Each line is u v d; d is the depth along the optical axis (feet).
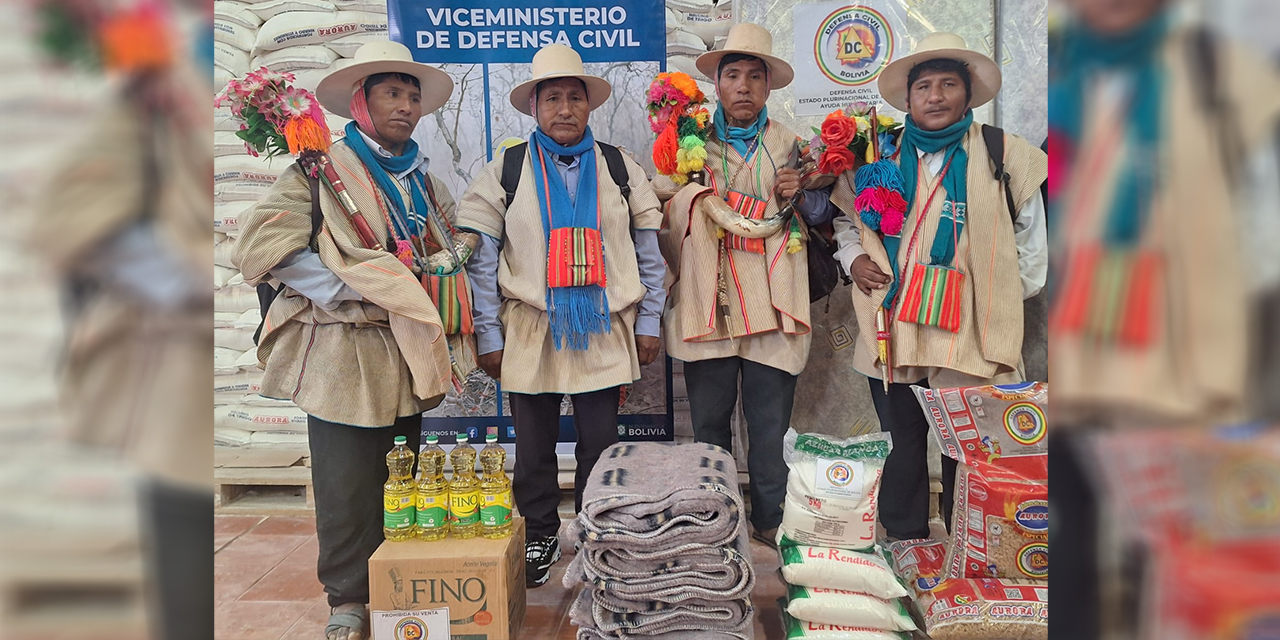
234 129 10.18
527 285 8.25
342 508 7.41
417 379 7.32
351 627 7.38
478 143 10.01
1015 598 6.92
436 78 8.32
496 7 9.77
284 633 7.59
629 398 10.34
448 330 7.76
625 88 9.89
